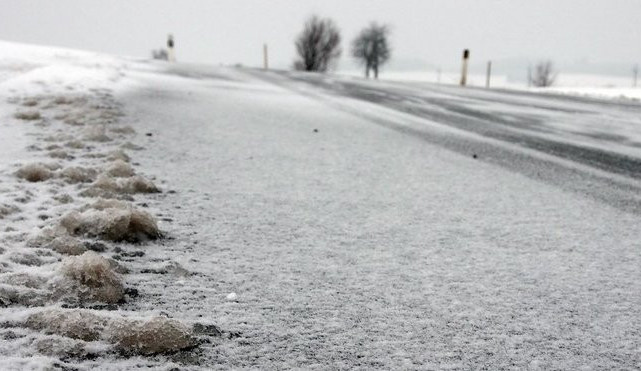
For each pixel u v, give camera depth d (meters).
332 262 2.64
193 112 7.46
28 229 2.70
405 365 1.75
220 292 2.21
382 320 2.06
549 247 3.04
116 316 1.78
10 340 1.64
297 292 2.27
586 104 13.66
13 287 1.95
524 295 2.36
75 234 2.67
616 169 5.69
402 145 6.27
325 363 1.73
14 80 8.48
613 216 3.81
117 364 1.59
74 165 4.12
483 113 10.45
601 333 2.05
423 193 4.16
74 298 1.96
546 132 8.30
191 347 1.75
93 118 6.15
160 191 3.69
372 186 4.28
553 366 1.80
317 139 6.23
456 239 3.10
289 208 3.53
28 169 3.67
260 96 10.61
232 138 5.84
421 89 16.08
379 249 2.87
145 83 10.52
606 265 2.79
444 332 1.99
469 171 5.10
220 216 3.26
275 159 5.01
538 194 4.36
